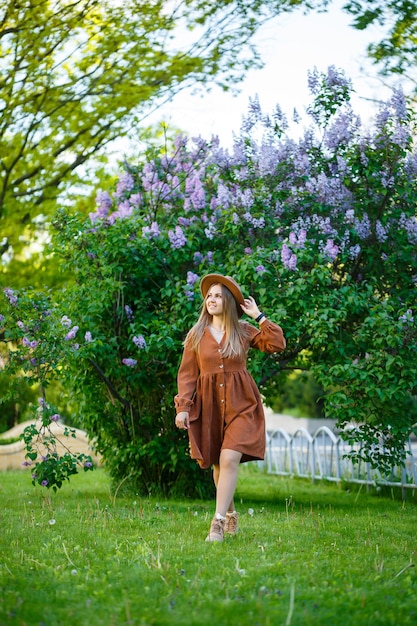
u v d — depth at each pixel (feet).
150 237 26.94
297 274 25.05
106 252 26.68
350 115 27.07
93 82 38.01
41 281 44.55
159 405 27.61
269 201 26.89
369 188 27.17
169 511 22.06
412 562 14.30
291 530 18.06
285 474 42.11
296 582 12.16
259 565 13.29
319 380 24.58
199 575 12.59
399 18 28.19
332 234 26.02
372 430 28.09
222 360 16.39
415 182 27.17
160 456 26.76
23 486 32.86
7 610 10.48
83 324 26.58
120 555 14.44
